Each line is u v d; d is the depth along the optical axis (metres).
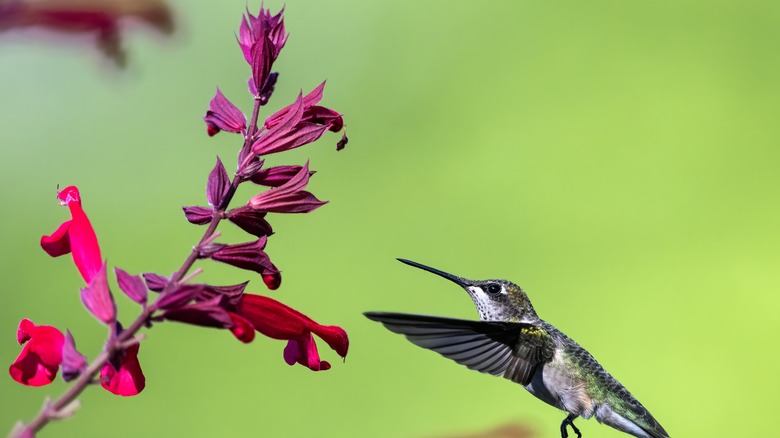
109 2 5.03
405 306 10.63
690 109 11.63
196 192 10.53
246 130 4.61
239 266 4.42
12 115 10.40
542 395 7.23
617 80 11.82
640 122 11.64
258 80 4.59
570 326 10.66
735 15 12.06
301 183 4.50
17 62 10.27
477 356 6.82
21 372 4.38
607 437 9.91
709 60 11.88
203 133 10.73
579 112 11.60
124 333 3.97
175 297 4.05
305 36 11.69
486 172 11.22
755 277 10.77
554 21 12.05
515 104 11.58
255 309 4.57
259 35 4.70
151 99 10.75
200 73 10.95
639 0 12.26
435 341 6.49
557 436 9.81
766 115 11.58
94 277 4.42
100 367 3.88
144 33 5.20
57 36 5.02
